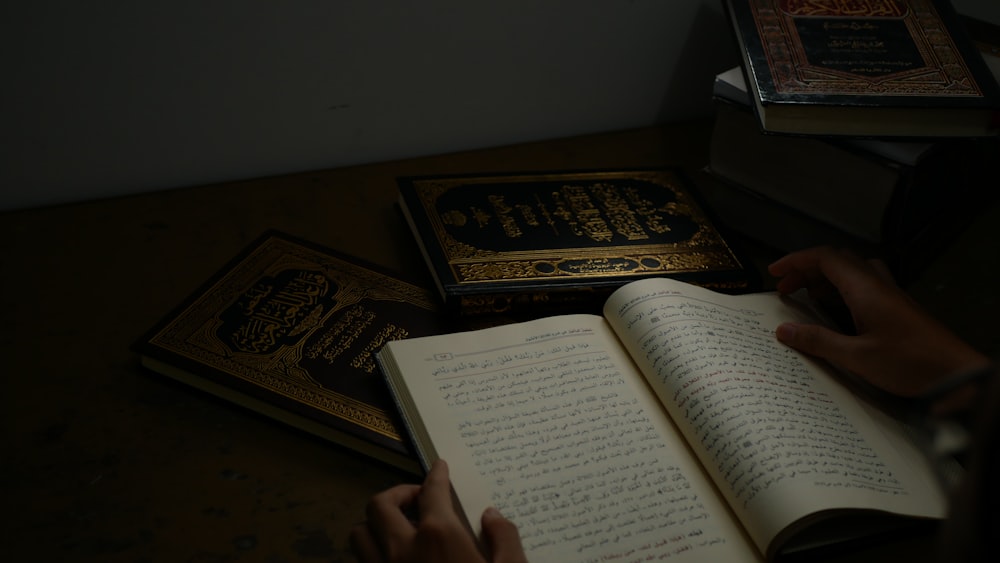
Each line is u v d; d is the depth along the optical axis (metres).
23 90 1.15
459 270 1.11
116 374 1.02
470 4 1.34
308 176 1.39
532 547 0.79
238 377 0.98
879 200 1.14
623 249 1.18
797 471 0.84
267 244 1.18
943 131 1.13
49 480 0.89
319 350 1.03
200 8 1.19
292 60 1.28
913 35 1.22
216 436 0.96
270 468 0.93
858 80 1.14
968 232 1.38
